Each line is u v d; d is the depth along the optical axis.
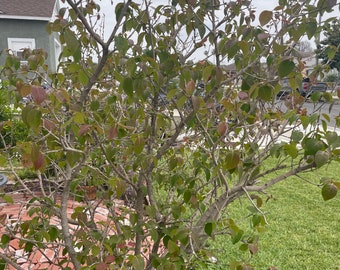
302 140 1.36
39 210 1.81
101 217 3.40
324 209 4.86
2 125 1.32
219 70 1.37
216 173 1.51
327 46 1.75
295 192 5.57
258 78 1.41
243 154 1.77
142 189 1.69
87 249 1.50
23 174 3.73
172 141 1.55
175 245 1.35
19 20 16.25
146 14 1.66
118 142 1.65
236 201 4.90
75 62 1.40
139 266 1.25
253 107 1.67
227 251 3.44
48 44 16.75
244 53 1.39
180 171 1.87
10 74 1.78
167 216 1.66
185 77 1.47
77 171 1.48
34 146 1.09
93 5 1.82
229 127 1.79
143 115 1.60
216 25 1.71
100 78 1.86
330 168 7.05
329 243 3.85
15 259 1.77
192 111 1.44
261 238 3.90
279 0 1.64
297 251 3.64
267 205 4.98
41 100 1.02
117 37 1.30
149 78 1.43
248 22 1.69
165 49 1.57
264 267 3.29
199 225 1.74
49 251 2.81
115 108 1.90
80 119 1.22
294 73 1.47
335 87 1.66
